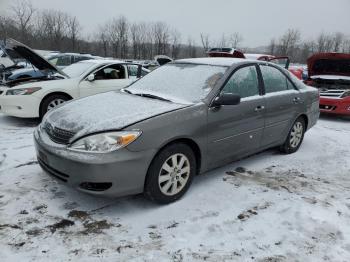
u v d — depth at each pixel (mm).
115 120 3193
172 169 3430
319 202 3709
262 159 5008
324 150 5637
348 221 3355
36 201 3449
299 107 5105
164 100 3762
